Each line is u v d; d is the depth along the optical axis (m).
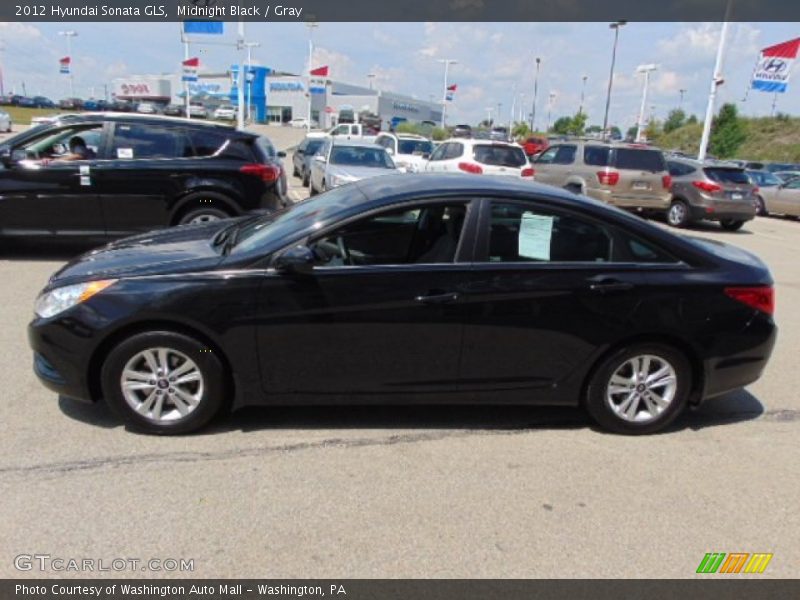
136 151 7.28
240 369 3.45
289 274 3.38
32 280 6.60
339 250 3.52
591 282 3.56
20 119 45.56
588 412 3.79
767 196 18.06
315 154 14.83
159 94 85.62
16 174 6.98
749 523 2.95
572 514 2.96
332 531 2.75
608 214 3.67
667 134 56.84
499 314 3.51
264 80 74.38
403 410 3.98
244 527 2.75
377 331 3.46
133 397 3.46
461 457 3.44
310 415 3.84
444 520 2.86
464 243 3.54
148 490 2.98
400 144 19.50
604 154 13.48
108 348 3.40
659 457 3.55
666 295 3.62
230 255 3.49
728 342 3.71
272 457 3.33
